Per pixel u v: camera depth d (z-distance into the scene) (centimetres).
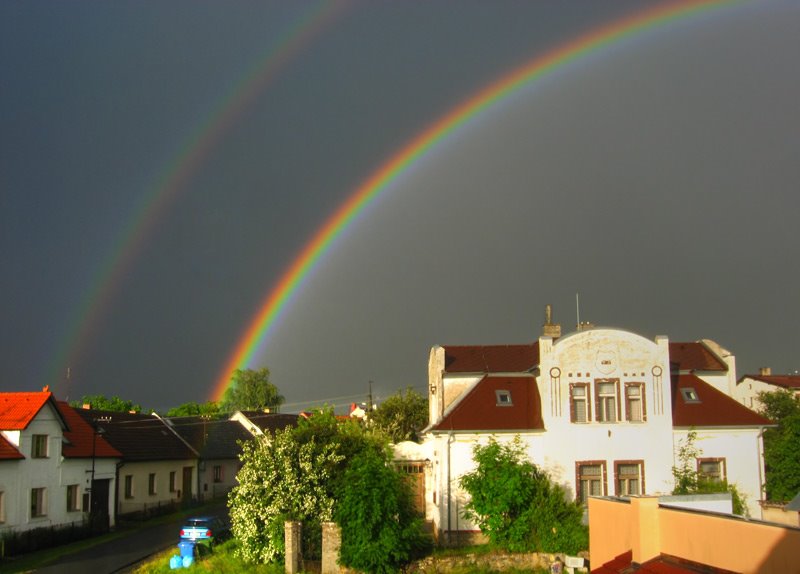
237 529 3650
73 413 5672
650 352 4306
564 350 4266
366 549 3197
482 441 4128
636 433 4231
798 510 2720
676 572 1817
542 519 3562
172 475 6619
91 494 5284
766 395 7450
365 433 4234
